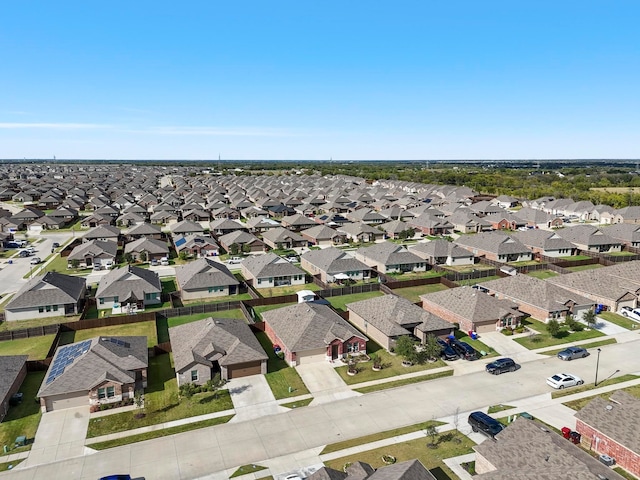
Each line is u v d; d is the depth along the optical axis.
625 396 36.72
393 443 36.28
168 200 174.12
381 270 87.94
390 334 52.94
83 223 134.62
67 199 172.75
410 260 87.88
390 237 121.38
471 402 42.47
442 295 65.25
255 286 77.62
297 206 172.50
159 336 56.91
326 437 37.12
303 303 57.44
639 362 50.72
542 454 30.00
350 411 40.91
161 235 117.81
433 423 39.06
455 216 136.38
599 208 151.38
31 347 53.88
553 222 139.62
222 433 37.69
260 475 32.66
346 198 171.12
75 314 65.25
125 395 42.50
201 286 72.00
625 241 108.75
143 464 33.94
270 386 45.19
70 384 41.06
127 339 48.84
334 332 51.00
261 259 83.38
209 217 148.38
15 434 37.50
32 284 65.12
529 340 56.41
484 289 72.19
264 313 59.16
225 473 32.91
